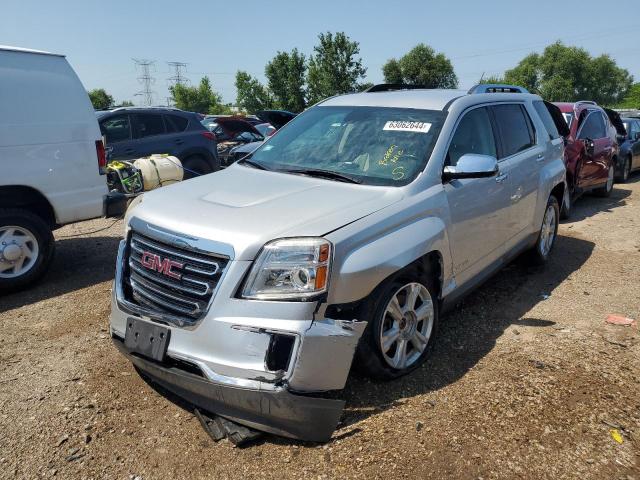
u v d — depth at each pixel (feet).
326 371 9.20
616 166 38.22
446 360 12.32
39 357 12.66
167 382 9.98
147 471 8.87
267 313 8.97
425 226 11.35
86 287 17.47
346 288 9.47
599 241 23.12
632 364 12.19
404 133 13.16
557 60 315.78
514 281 17.89
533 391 11.00
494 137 15.26
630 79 334.65
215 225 9.70
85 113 18.34
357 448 9.29
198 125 33.45
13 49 16.87
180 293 9.79
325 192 11.35
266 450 9.30
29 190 17.19
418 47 222.89
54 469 8.93
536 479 8.61
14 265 16.88
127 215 11.59
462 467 8.84
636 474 8.76
